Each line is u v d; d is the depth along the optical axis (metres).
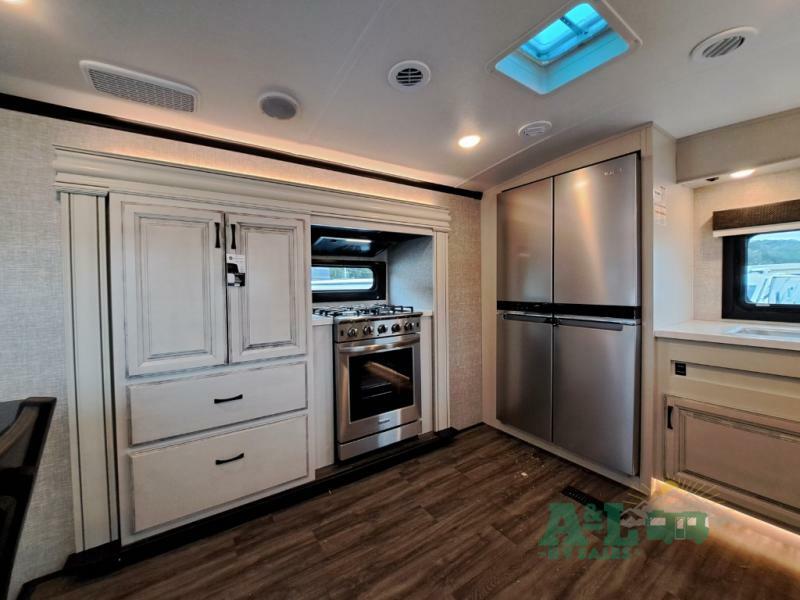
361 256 2.91
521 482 2.06
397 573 1.42
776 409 1.49
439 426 2.65
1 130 1.34
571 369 2.18
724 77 1.40
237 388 1.74
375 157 2.14
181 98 1.45
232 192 1.73
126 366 1.49
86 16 1.00
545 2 0.99
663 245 1.96
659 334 1.85
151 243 1.53
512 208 2.54
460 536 1.62
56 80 1.29
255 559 1.50
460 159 2.21
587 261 2.08
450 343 2.74
